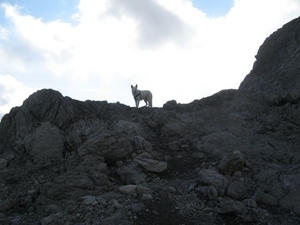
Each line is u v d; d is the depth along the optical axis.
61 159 9.71
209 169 8.19
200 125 11.49
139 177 8.02
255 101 12.95
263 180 7.67
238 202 6.39
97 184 7.91
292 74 15.12
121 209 6.25
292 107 11.73
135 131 10.80
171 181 8.10
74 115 11.57
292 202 6.64
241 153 8.76
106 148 9.26
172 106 13.66
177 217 6.15
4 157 9.73
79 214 6.32
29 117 11.23
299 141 9.56
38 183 8.18
